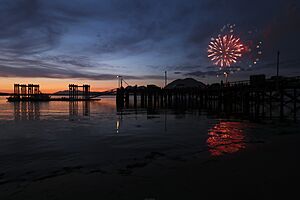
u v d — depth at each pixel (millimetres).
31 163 14383
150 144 19438
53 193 9414
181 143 19594
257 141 18891
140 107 72062
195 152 16219
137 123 33094
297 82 27672
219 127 27719
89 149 18000
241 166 11281
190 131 25609
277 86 29969
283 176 9484
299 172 9859
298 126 26578
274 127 26281
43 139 22172
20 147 18812
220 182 9289
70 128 29188
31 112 55875
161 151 17000
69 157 15742
